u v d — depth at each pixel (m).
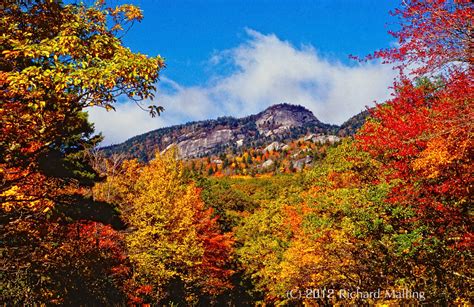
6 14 7.62
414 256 15.15
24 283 12.52
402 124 13.14
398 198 13.72
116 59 7.18
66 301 14.97
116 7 8.35
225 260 36.25
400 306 16.78
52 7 7.69
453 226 13.41
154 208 24.47
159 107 7.75
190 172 61.41
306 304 28.02
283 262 27.55
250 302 42.00
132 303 21.92
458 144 9.56
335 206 17.64
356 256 18.34
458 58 8.42
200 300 33.78
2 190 7.95
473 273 14.27
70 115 7.61
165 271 23.72
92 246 17.09
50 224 11.30
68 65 6.88
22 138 7.14
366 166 21.67
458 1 8.34
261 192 86.81
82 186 16.94
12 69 7.34
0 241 10.10
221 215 54.88
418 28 8.69
